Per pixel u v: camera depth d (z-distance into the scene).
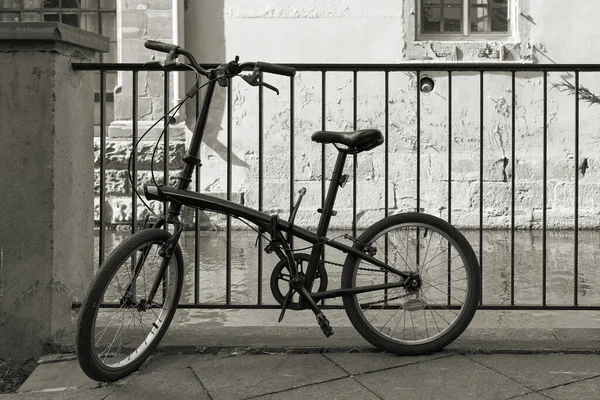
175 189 3.31
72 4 9.74
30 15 9.75
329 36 8.98
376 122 8.99
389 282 3.62
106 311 3.93
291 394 2.96
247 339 3.62
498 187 8.91
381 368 3.25
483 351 3.44
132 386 3.10
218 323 4.28
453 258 3.55
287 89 8.96
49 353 3.55
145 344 3.33
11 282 3.60
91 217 4.01
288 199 9.00
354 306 3.42
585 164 8.90
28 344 3.59
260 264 3.76
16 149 3.59
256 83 3.29
